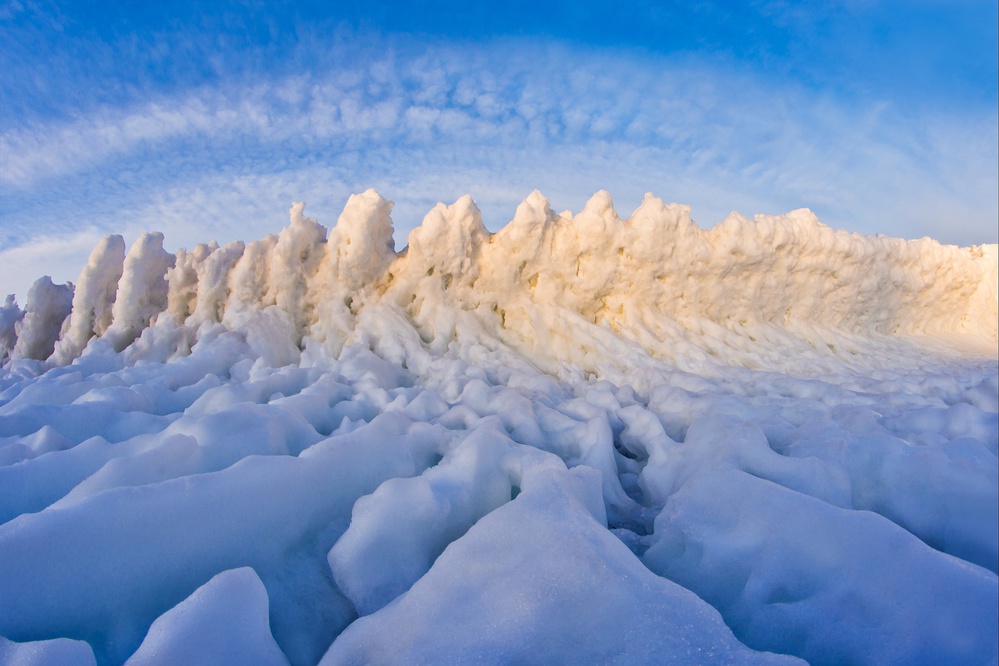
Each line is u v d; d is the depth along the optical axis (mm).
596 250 5488
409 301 5531
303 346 5406
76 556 1571
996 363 7559
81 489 1928
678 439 3396
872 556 1681
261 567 1862
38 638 1467
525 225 5293
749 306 6430
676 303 6004
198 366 4535
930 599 1530
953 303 9742
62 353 5996
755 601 1729
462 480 2232
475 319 5414
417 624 1514
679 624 1435
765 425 3018
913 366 6750
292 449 2676
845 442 2424
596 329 5398
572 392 4465
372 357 4484
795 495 1950
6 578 1467
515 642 1422
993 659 1392
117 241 6309
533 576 1556
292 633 1689
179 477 1944
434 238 5285
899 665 1465
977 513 2014
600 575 1521
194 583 1727
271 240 5664
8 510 1992
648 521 2529
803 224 6754
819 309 7234
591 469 2205
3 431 2637
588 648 1404
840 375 5270
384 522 1945
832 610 1628
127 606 1607
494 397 3545
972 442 2305
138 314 5965
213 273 5629
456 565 1659
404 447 2568
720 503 2139
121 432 2893
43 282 6754
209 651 1341
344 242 5348
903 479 2244
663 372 4672
